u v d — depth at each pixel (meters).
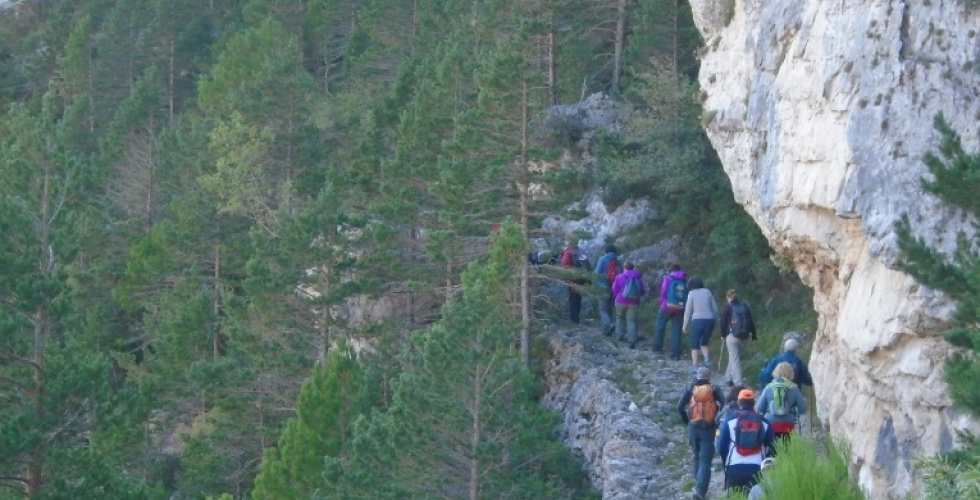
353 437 21.94
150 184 43.78
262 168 36.69
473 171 27.14
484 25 36.09
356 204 31.39
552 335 26.91
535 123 27.62
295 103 39.25
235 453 28.38
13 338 22.36
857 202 14.37
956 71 13.84
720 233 26.59
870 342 14.33
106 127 59.62
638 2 40.12
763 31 18.16
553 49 37.44
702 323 22.02
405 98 34.12
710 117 20.05
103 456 27.03
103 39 65.00
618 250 29.98
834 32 15.60
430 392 20.39
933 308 13.22
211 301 33.00
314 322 28.48
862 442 14.84
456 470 20.36
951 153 11.79
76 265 39.38
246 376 27.84
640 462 20.23
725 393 21.02
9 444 20.78
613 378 24.09
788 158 16.81
